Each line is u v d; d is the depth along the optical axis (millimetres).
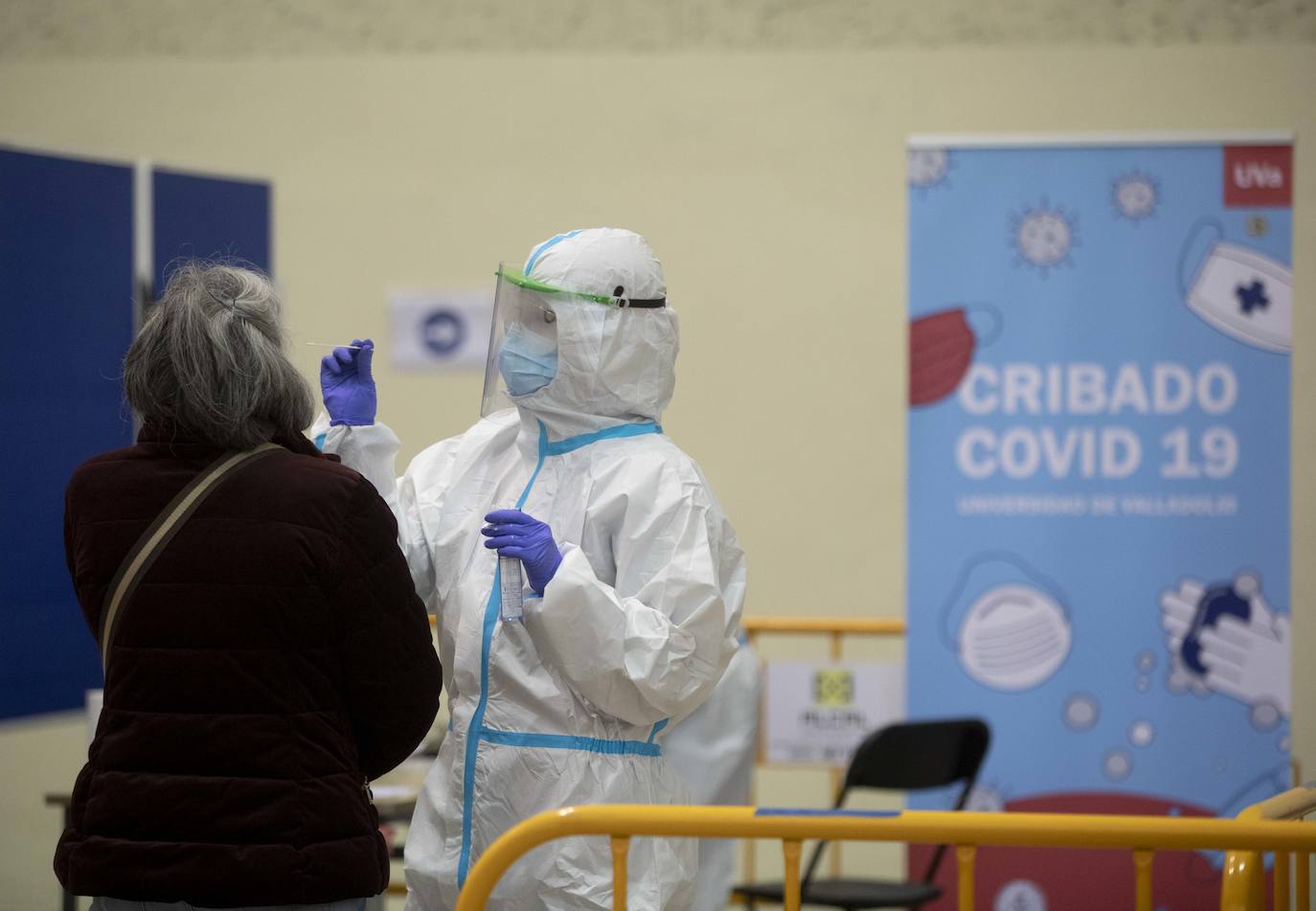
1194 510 8609
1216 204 8664
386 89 9977
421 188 9953
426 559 4332
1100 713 8617
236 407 3529
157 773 3396
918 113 9664
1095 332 8688
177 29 10078
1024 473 8695
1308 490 9398
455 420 9898
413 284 9938
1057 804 8617
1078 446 8664
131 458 3609
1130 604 8617
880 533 9727
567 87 9875
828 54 9734
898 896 6922
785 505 9789
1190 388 8641
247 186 8758
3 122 10078
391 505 4336
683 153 9805
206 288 3627
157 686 3414
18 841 9578
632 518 3953
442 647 4262
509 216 9906
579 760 3932
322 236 9992
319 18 10008
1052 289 8719
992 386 8727
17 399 7730
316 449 3775
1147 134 8672
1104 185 8719
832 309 9742
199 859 3346
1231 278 8633
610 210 9844
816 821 3258
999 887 8406
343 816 3449
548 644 3805
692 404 9812
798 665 7973
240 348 3547
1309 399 9414
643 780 4020
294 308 9984
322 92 10008
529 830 3301
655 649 3775
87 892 3400
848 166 9727
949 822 3236
